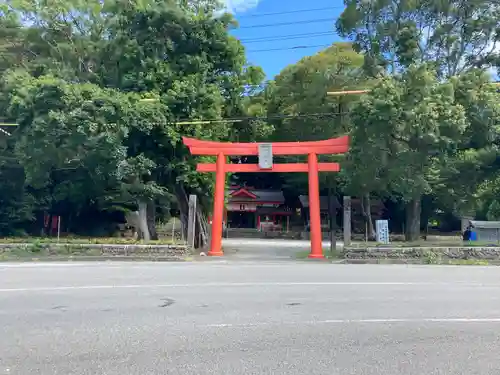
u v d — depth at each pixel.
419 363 5.40
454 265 18.56
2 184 29.12
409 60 29.98
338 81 35.75
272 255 23.73
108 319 7.38
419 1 30.81
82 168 27.62
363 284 11.34
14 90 22.06
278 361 5.42
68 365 5.25
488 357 5.64
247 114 29.20
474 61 31.42
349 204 22.30
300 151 22.91
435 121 20.84
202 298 9.26
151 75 23.36
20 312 7.88
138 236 27.25
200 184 25.94
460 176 29.36
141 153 22.81
